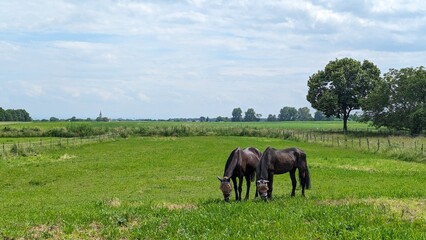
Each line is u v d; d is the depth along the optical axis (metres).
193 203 18.11
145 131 81.12
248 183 19.97
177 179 29.80
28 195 25.20
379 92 78.88
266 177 18.00
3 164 39.09
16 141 63.69
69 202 21.36
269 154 18.25
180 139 72.75
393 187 22.48
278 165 18.61
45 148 52.19
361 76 92.38
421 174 28.88
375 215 13.83
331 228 12.36
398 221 13.08
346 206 15.34
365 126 142.12
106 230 13.27
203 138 75.38
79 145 58.78
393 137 66.31
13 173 33.97
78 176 32.62
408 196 18.47
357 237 11.48
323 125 154.50
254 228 12.58
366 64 97.50
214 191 24.38
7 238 12.62
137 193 24.48
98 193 24.98
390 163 35.34
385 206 15.40
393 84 77.38
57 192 26.05
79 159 43.41
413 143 49.72
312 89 98.00
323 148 53.56
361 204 15.91
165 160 41.84
